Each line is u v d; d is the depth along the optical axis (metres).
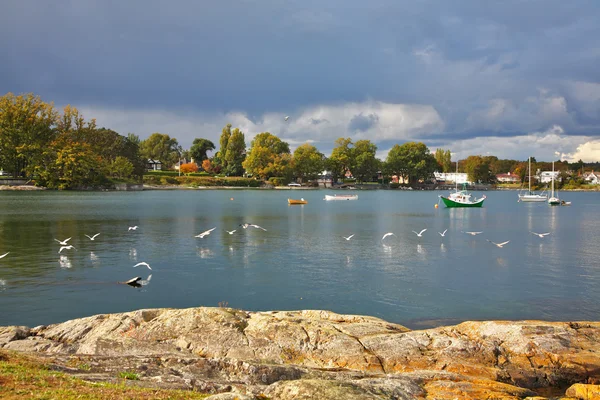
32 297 26.84
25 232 54.25
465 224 74.12
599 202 152.38
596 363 15.59
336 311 25.39
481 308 26.16
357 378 13.98
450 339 16.98
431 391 12.49
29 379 10.87
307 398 10.88
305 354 16.25
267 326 17.67
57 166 153.12
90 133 176.00
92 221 67.69
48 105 154.88
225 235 54.69
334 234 57.41
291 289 29.72
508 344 16.75
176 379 12.64
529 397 12.38
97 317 18.70
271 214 89.06
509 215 94.81
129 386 11.49
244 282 31.28
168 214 82.69
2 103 146.88
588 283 32.03
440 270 35.81
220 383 12.78
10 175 164.50
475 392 12.49
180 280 31.61
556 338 16.89
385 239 52.97
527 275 34.41
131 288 29.34
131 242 47.66
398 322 23.67
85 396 10.02
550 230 65.69
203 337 16.94
